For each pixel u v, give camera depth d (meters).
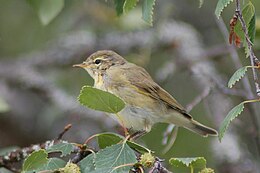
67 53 14.46
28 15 14.29
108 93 6.80
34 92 14.17
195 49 14.02
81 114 13.53
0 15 14.29
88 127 13.55
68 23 13.98
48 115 13.68
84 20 14.39
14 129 15.29
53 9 9.23
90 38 14.48
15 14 14.30
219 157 12.44
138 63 14.09
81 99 6.83
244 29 6.51
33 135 15.30
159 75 13.42
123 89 10.07
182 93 14.48
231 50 12.07
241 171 12.32
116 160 6.58
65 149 6.93
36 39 14.48
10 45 14.55
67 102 13.66
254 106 11.20
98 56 10.47
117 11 7.98
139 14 13.83
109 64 10.43
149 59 14.29
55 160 6.83
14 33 14.44
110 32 14.51
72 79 14.41
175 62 13.69
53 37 14.51
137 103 10.03
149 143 13.27
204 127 10.26
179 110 10.09
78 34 14.53
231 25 6.82
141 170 6.50
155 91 10.08
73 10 13.98
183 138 13.41
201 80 13.16
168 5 14.71
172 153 13.30
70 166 6.55
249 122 13.19
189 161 6.53
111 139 7.21
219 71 14.36
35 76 14.29
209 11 15.17
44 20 9.27
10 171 8.51
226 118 6.62
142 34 14.44
